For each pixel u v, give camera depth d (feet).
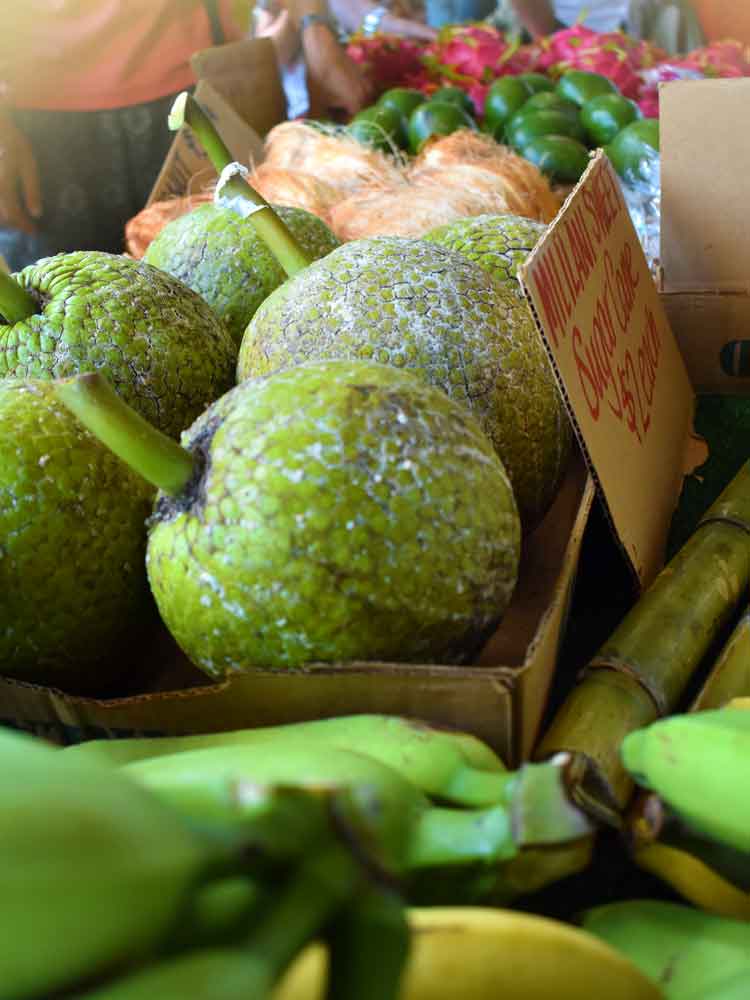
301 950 0.75
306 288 2.39
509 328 2.37
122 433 1.82
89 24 5.79
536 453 2.43
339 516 1.75
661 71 6.17
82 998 0.74
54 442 2.16
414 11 9.61
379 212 4.31
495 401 2.31
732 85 2.91
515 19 8.75
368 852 0.78
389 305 2.30
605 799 1.71
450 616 1.86
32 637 2.20
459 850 1.26
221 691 1.83
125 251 5.70
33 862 0.71
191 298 2.77
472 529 1.85
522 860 1.39
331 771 1.42
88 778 0.79
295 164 5.06
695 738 1.45
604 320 2.50
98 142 6.16
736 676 2.06
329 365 1.95
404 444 1.81
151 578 1.98
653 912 1.64
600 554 2.75
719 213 3.09
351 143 5.07
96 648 2.30
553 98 5.65
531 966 1.23
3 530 2.10
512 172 4.66
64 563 2.15
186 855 0.75
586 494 2.50
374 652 1.83
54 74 5.87
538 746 1.89
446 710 1.73
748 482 2.68
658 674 2.04
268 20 7.29
